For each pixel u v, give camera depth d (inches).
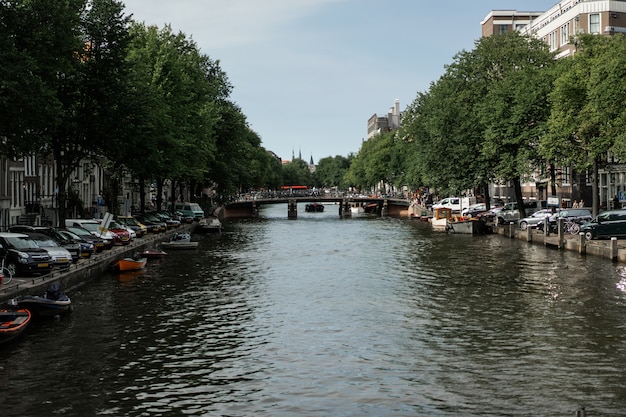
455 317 1014.4
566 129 1870.1
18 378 719.7
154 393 674.8
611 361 765.9
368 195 5885.8
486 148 2325.3
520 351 815.1
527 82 2239.2
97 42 1684.3
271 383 706.8
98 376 729.0
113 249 1734.7
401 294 1224.8
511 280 1349.7
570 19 3070.9
